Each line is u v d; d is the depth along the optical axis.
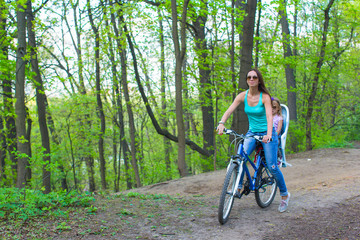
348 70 15.40
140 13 11.33
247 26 10.15
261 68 12.04
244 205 4.82
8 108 10.40
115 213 4.45
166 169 20.69
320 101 16.67
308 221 3.85
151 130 24.09
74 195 5.13
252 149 4.11
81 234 3.62
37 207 4.48
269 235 3.53
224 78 12.36
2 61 8.54
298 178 7.39
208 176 8.97
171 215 4.39
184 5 9.38
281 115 5.13
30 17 9.82
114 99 18.02
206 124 15.71
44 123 10.86
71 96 15.92
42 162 5.89
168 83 18.91
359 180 5.60
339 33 14.06
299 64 13.40
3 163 11.32
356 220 3.68
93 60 16.67
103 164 15.90
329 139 14.94
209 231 3.74
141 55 15.77
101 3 10.91
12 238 3.45
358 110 16.81
